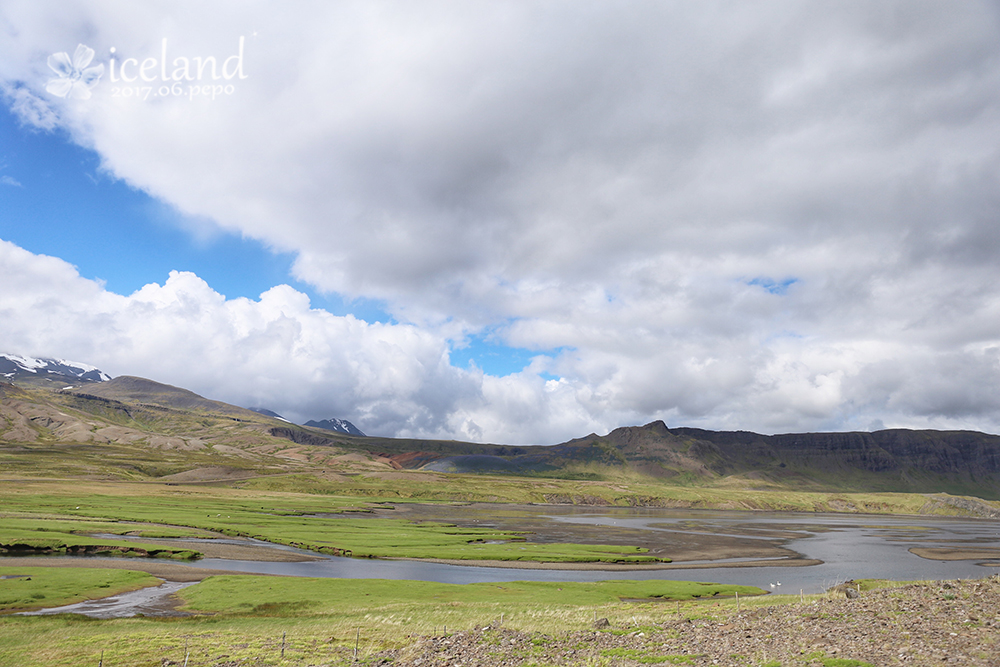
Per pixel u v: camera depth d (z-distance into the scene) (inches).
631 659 1173.7
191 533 4867.1
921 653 1021.8
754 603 2110.0
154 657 1440.7
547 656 1232.8
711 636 1332.4
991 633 1107.3
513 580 3383.4
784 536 6766.7
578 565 4050.2
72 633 1780.3
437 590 2721.5
